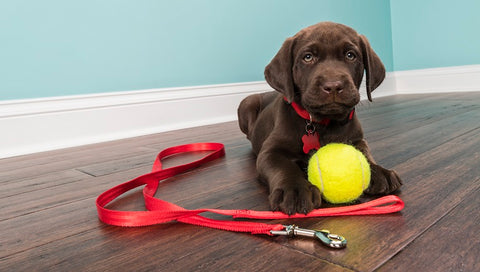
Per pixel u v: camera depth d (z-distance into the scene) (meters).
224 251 0.42
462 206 0.48
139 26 1.27
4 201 0.63
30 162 0.93
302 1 1.78
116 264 0.42
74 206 0.59
